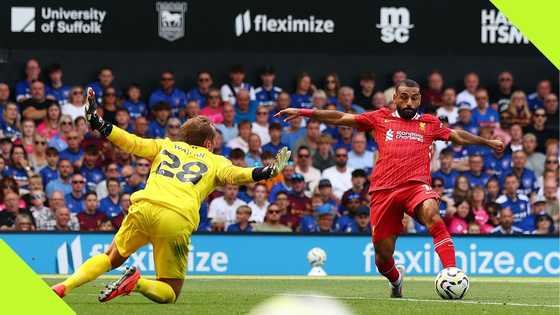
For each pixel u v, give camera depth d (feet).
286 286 126.11
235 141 181.57
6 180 167.84
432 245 162.61
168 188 91.04
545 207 180.55
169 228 90.33
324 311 92.07
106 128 91.76
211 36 184.24
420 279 145.48
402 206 102.63
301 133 183.42
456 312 89.97
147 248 156.04
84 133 178.50
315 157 179.11
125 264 155.53
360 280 141.79
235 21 184.55
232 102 187.11
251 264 160.86
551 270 164.96
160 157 93.09
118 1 182.60
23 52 184.44
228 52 187.83
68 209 168.86
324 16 185.98
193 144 94.79
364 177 172.04
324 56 192.44
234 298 102.83
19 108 179.83
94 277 90.94
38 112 179.93
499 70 195.31
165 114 183.01
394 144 102.83
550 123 191.72
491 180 178.81
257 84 191.21
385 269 104.99
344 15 186.19
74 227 166.40
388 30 187.01
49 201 170.50
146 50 183.42
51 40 181.98
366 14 186.60
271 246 161.58
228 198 169.17
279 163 91.20
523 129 190.60
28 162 175.11
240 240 160.97
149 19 183.32
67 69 186.91
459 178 175.22
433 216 100.12
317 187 173.17
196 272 159.84
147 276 154.81
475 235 163.84
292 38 185.57
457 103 191.01
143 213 90.33
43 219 168.45
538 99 193.16
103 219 167.32
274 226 167.84
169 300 92.79
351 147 182.60
